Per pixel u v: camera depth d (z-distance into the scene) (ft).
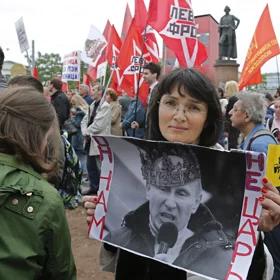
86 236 18.11
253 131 12.76
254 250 4.83
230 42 58.59
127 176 5.72
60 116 23.32
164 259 5.31
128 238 5.62
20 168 5.10
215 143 5.73
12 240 4.79
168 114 5.54
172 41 19.76
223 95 29.81
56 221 5.03
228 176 4.97
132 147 5.60
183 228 5.27
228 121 17.92
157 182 5.48
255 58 24.57
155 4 19.95
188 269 5.11
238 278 4.78
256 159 4.71
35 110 5.25
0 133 5.14
